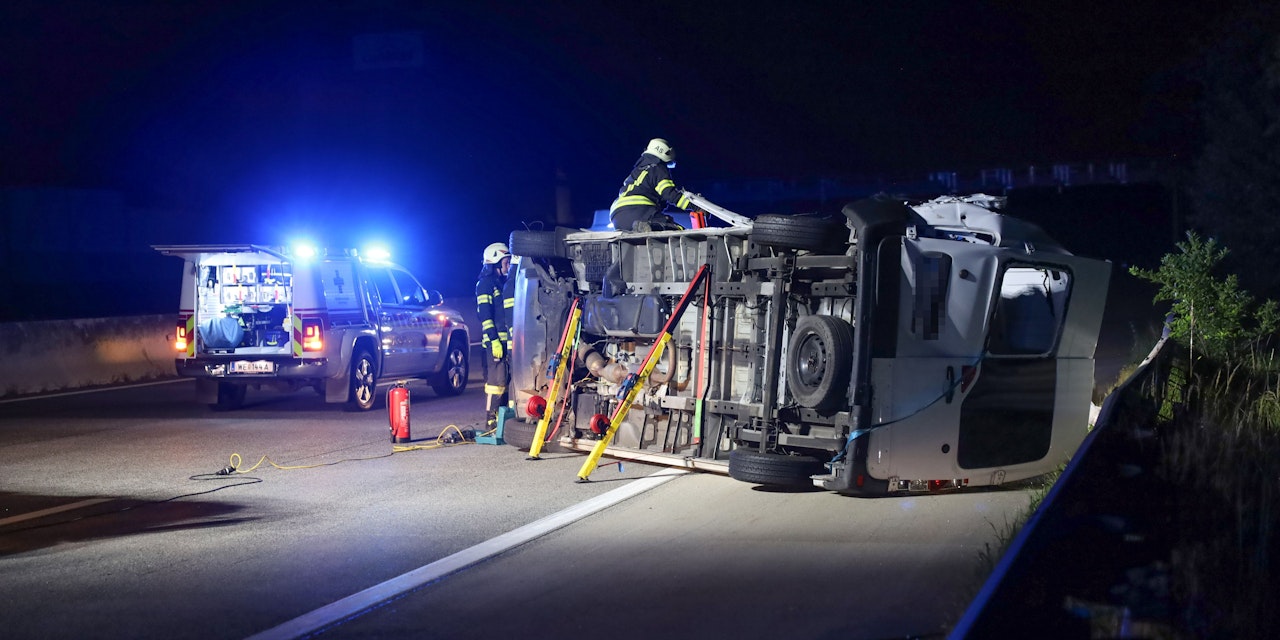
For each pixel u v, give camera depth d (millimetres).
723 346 9203
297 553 7062
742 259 8922
